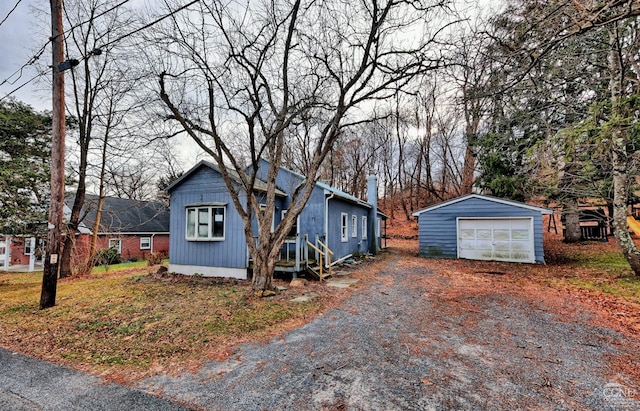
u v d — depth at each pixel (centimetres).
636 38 734
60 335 484
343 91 690
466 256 1395
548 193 1188
